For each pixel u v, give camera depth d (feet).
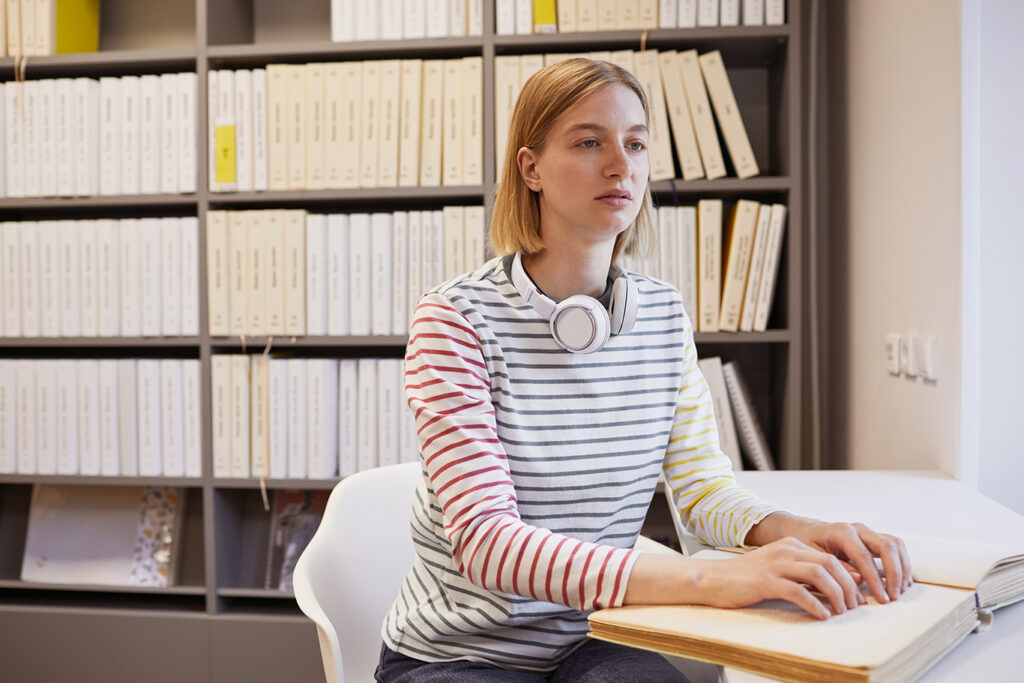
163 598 8.21
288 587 8.04
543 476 3.23
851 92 7.13
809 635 2.26
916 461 5.70
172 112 7.67
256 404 7.68
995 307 4.94
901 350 5.88
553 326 3.27
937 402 5.32
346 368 7.67
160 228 7.73
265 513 8.47
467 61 7.38
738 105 8.14
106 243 7.78
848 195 7.25
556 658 3.32
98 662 7.77
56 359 7.95
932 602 2.53
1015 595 2.89
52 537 8.39
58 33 7.94
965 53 4.88
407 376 3.23
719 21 7.18
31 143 7.82
